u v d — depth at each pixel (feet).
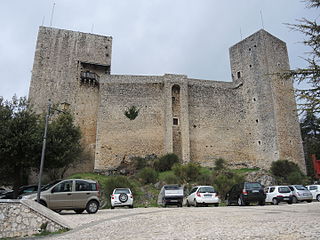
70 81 130.41
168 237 19.57
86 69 136.98
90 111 128.26
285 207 44.19
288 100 123.34
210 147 125.39
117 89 126.93
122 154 117.60
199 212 38.27
